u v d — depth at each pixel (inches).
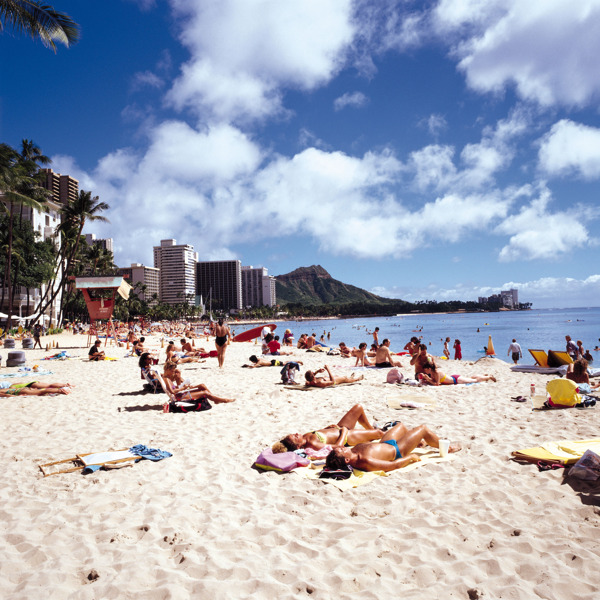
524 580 120.0
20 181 1510.8
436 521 154.7
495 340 2018.9
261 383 506.3
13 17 640.4
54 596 116.6
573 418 296.2
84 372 641.0
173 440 266.7
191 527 154.3
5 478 204.8
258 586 120.5
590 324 3848.4
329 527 153.3
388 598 114.6
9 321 1566.2
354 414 257.0
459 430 275.3
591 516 152.9
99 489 188.5
